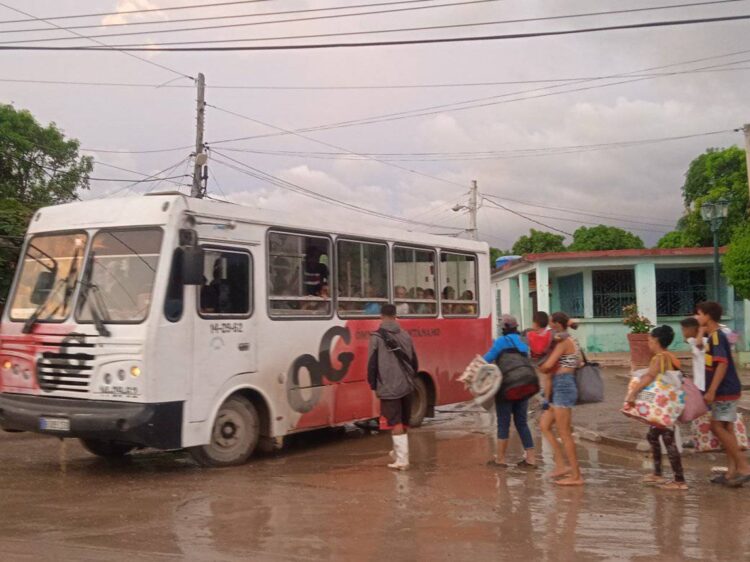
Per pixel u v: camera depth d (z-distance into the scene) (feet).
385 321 29.19
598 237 134.72
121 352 25.71
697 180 110.42
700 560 17.62
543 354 27.45
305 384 31.91
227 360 28.30
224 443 28.68
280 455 32.12
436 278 40.45
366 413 35.27
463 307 42.45
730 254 65.62
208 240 27.96
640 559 17.67
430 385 40.09
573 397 25.68
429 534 19.66
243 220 29.45
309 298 32.42
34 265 28.58
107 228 27.45
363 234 35.65
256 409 30.37
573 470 25.61
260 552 18.11
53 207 29.19
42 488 25.13
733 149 107.76
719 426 25.30
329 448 34.12
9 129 77.41
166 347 25.94
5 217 45.24
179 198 27.02
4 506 22.50
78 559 17.53
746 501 23.30
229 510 22.03
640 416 25.12
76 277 27.30
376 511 21.99
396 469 28.58
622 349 91.71
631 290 93.40
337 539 19.19
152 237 26.68
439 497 23.81
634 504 22.91
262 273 30.14
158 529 20.01
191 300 26.99
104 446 31.19
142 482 26.08
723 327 25.50
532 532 19.86
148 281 26.23
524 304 99.66
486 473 27.89
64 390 26.61
